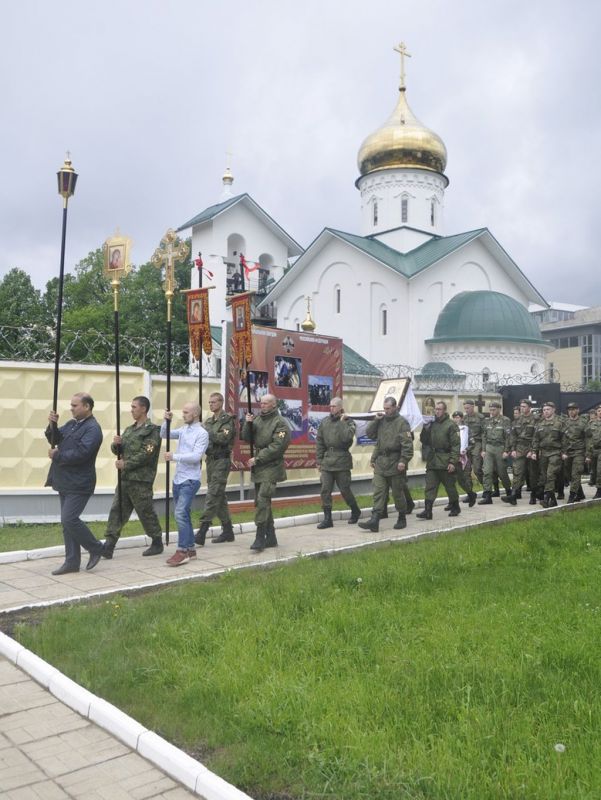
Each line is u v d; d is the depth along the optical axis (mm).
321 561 8852
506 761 3861
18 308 43719
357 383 31375
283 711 4461
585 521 11859
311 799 3635
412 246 40938
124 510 9578
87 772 3994
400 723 4285
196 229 43750
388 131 41594
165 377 12984
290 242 45594
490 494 15445
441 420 13047
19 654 5633
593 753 3887
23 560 9352
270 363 13797
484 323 36438
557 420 14609
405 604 6734
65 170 8844
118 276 9570
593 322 76938
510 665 5098
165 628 5977
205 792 3703
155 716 4551
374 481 11805
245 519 12172
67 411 12117
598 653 5328
